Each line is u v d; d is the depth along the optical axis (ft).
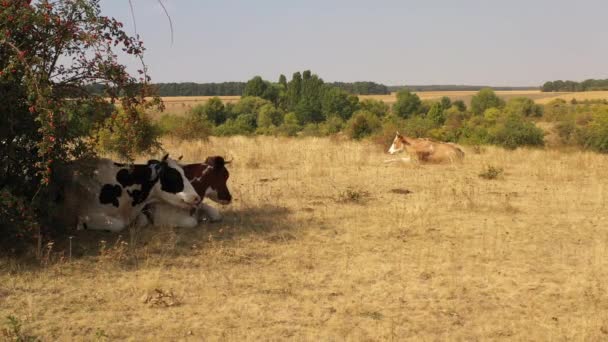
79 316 19.63
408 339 18.70
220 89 614.34
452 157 60.23
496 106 326.85
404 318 20.27
